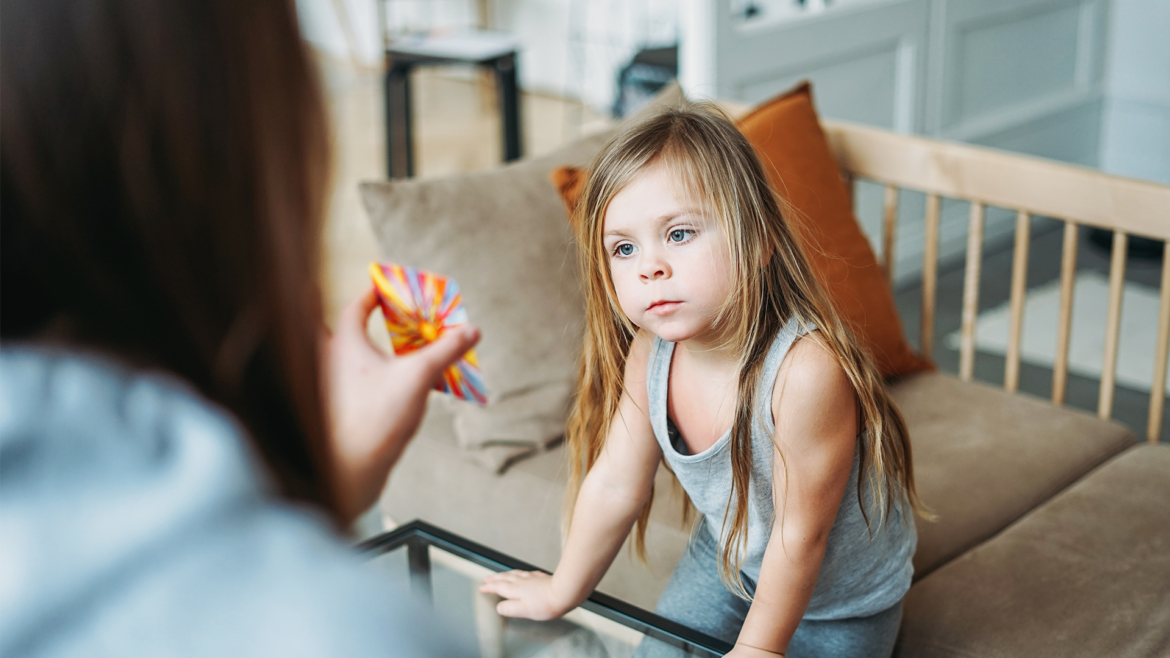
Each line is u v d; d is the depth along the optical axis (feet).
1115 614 3.59
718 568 3.45
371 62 18.89
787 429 2.83
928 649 3.59
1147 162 11.74
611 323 3.15
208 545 0.90
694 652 3.04
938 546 4.06
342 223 11.11
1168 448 4.79
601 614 3.23
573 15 16.90
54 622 0.84
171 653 0.85
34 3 0.91
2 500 0.90
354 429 1.56
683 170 2.71
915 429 4.89
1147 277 9.77
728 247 2.73
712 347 2.95
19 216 0.93
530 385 4.74
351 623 0.90
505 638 3.15
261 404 1.04
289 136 1.01
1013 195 5.17
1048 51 10.92
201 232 0.97
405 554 3.59
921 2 9.11
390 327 2.88
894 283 9.72
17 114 0.91
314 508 1.03
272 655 0.86
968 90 10.05
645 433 3.24
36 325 0.98
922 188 5.53
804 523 2.91
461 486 4.73
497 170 5.13
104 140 0.93
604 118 16.19
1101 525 4.11
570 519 3.56
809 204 5.10
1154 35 11.23
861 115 9.02
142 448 0.95
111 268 0.96
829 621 3.43
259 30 0.98
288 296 1.02
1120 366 8.09
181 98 0.94
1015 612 3.64
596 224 2.90
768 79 8.07
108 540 0.88
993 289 9.66
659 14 15.56
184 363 1.00
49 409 0.94
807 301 2.88
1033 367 8.13
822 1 8.42
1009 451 4.69
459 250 4.79
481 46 11.27
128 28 0.93
